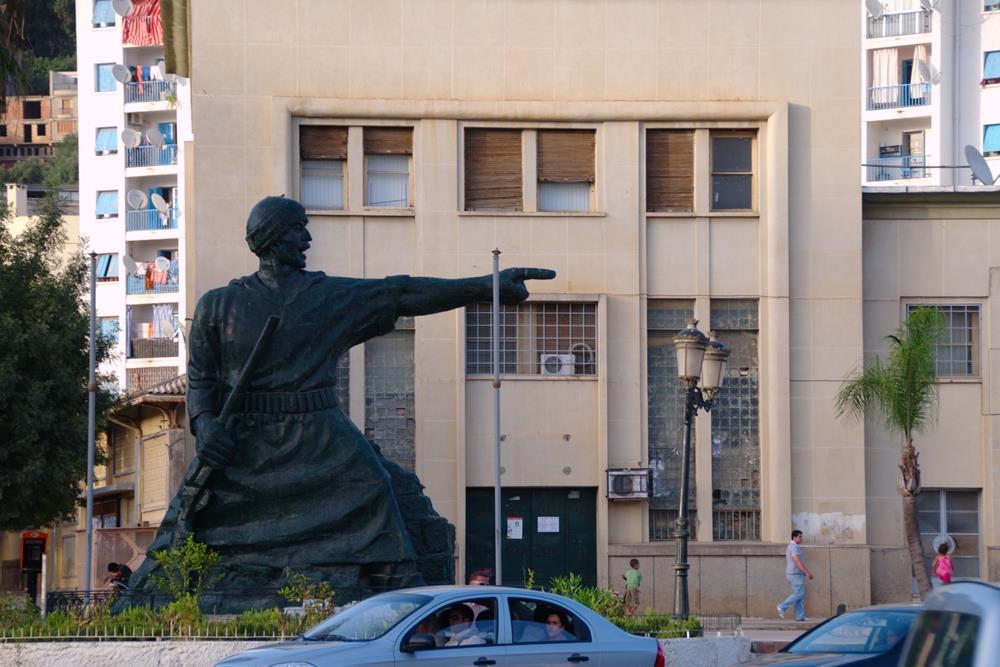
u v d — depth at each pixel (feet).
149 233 285.64
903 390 133.59
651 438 142.92
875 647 62.64
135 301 284.41
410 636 63.87
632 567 130.62
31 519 146.30
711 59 144.15
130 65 291.99
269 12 142.31
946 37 252.42
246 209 141.28
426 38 143.23
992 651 34.91
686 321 143.43
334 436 94.58
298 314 95.20
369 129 143.43
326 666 62.03
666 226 143.64
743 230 143.95
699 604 139.23
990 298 146.00
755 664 62.03
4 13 114.52
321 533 93.81
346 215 142.20
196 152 141.18
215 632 81.20
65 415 143.33
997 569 143.43
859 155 143.95
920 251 146.41
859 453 141.38
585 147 144.36
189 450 152.46
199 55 141.90
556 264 142.72
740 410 143.13
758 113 143.64
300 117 142.41
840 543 140.77
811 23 144.56
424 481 139.85
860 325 143.02
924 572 132.46
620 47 143.84
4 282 144.05
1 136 389.80
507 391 141.49
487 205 143.54
